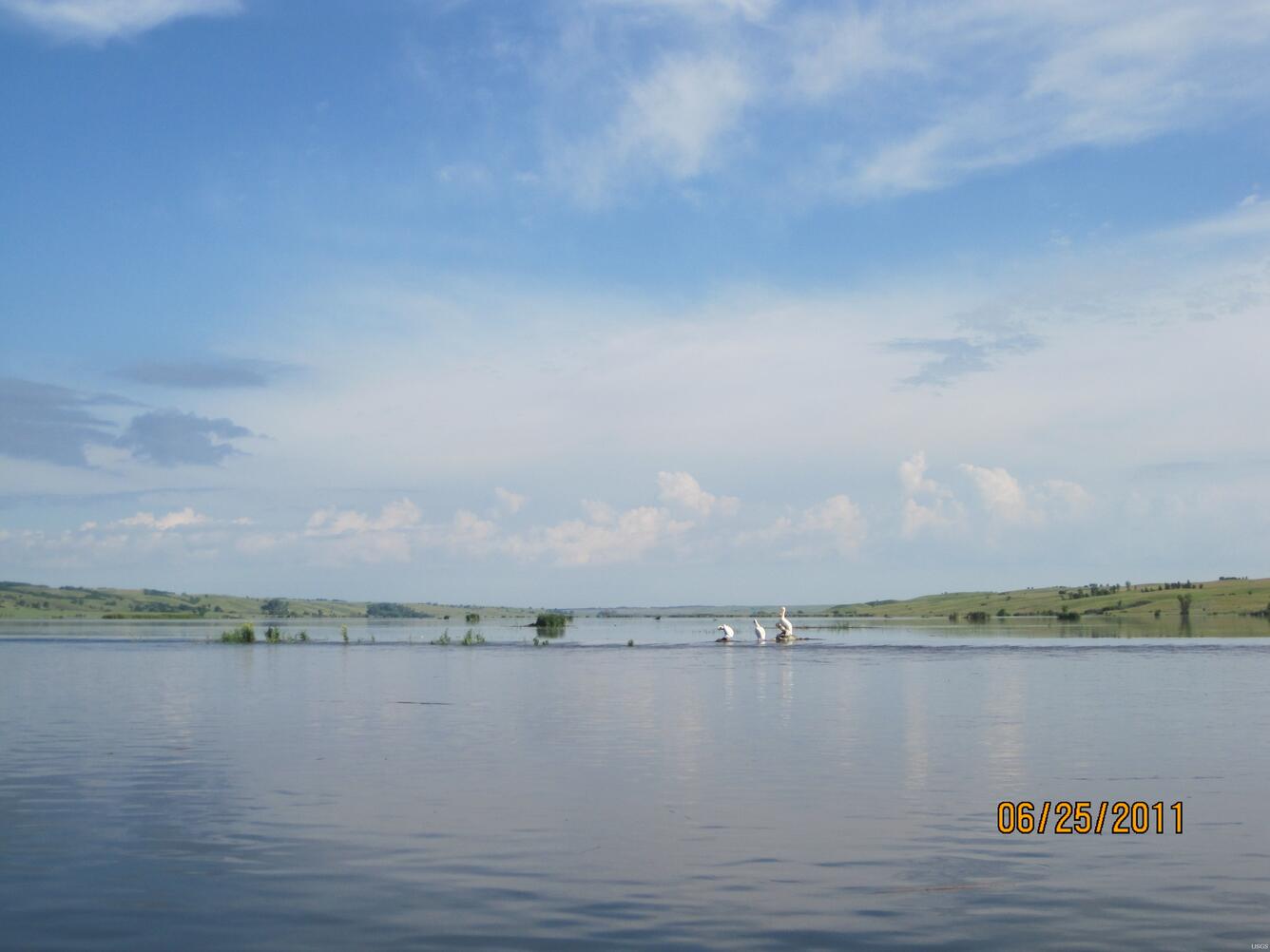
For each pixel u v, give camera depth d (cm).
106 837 2380
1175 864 2161
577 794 2856
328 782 3048
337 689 6122
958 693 5650
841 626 18588
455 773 3189
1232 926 1778
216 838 2372
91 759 3484
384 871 2102
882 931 1750
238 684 6475
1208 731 4072
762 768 3275
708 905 1886
